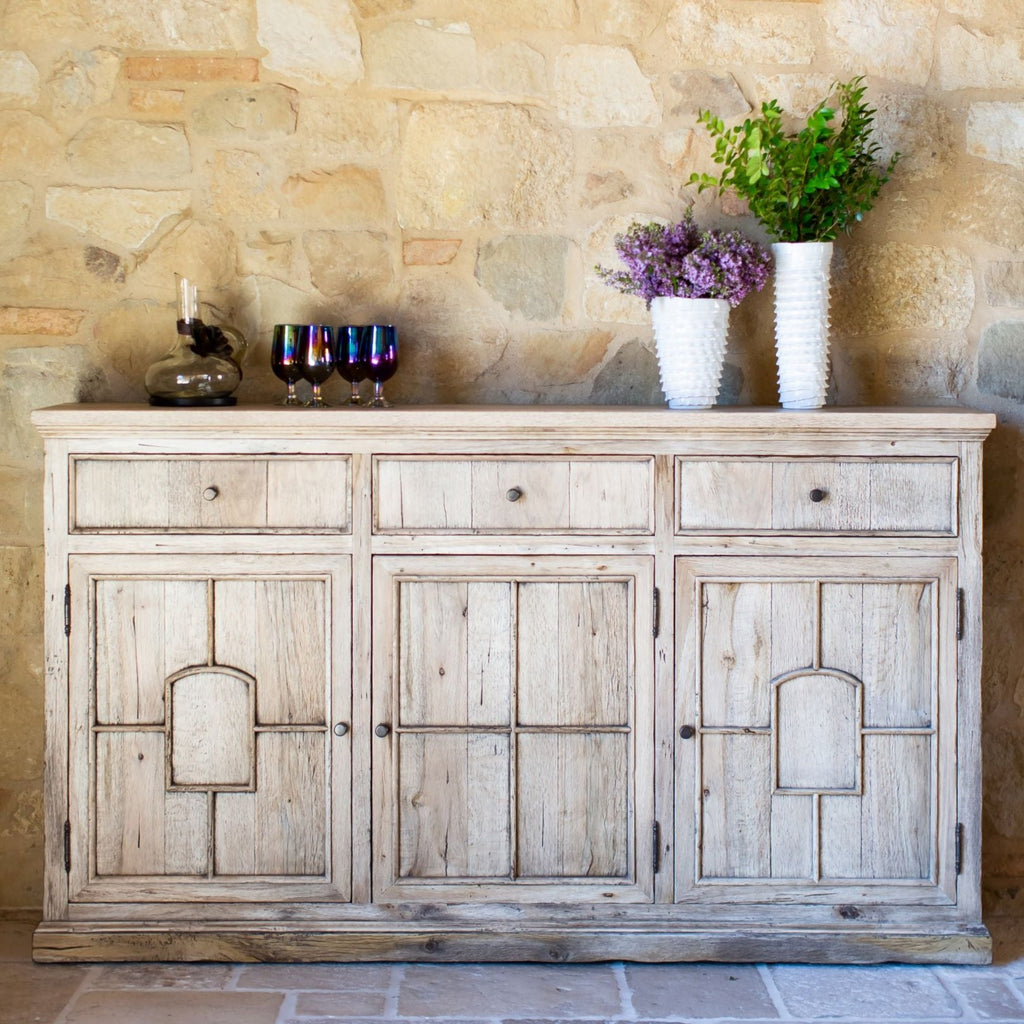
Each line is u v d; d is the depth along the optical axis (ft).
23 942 7.75
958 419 7.06
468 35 8.19
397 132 8.21
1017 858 8.54
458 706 7.24
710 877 7.32
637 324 8.38
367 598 7.18
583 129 8.28
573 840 7.29
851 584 7.23
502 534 7.16
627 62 8.25
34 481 8.26
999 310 8.43
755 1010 6.81
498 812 7.28
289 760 7.24
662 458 7.14
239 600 7.18
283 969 7.27
